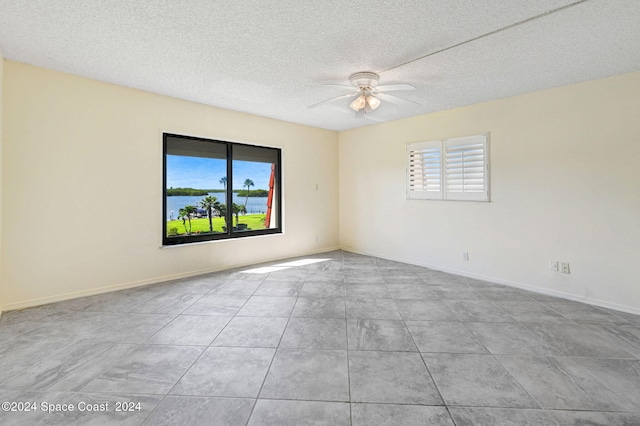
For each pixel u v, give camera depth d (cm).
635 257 283
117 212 340
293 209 522
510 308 293
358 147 553
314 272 424
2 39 239
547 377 181
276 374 185
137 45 248
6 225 278
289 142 512
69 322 257
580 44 239
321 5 193
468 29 220
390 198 502
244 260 460
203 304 301
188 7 196
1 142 270
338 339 229
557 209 329
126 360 199
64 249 308
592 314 279
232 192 452
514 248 363
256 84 334
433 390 170
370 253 538
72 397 163
